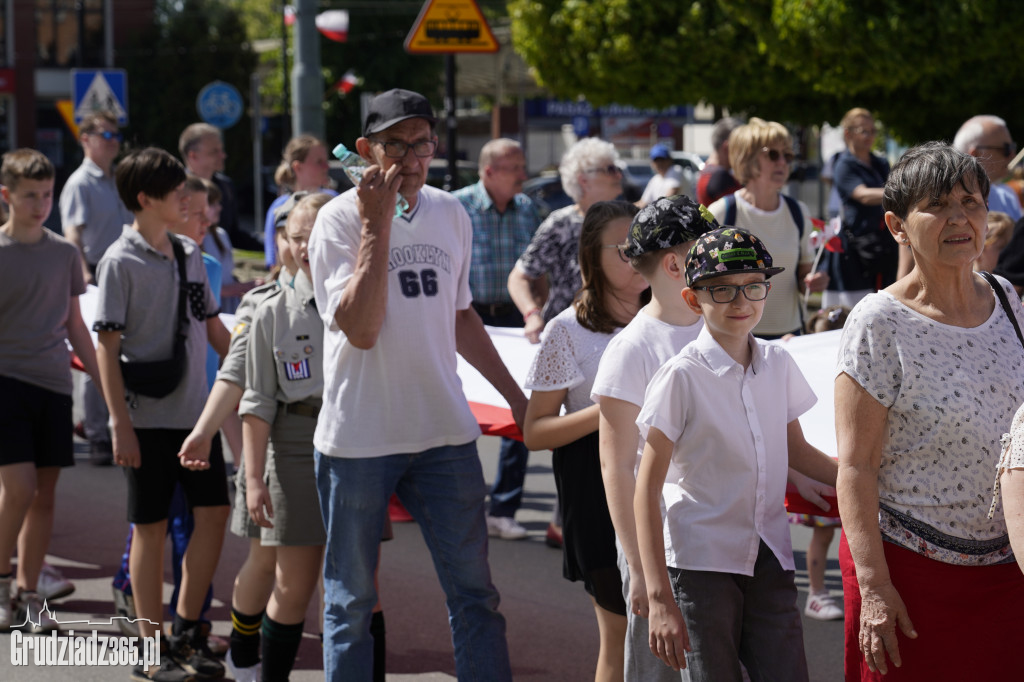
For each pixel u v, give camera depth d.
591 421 5.69
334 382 5.94
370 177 5.57
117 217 13.25
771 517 5.15
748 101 23.22
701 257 4.96
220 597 9.33
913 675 4.81
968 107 21.86
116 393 7.53
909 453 4.74
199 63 59.09
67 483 12.67
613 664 5.93
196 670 7.69
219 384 7.04
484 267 11.72
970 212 4.63
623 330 5.45
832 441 6.16
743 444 5.02
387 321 5.85
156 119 59.31
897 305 4.79
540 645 8.43
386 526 6.82
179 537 8.46
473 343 6.56
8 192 8.48
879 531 4.76
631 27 22.20
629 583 5.27
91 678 7.66
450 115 19.52
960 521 4.71
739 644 5.17
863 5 19.94
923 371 4.67
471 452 6.13
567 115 58.41
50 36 64.75
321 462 6.02
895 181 4.79
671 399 4.98
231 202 14.33
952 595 4.75
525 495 12.68
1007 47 20.03
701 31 21.77
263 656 6.80
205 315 8.01
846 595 5.05
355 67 56.00
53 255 8.66
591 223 5.93
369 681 6.02
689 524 5.06
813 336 7.94
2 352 8.44
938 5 19.58
